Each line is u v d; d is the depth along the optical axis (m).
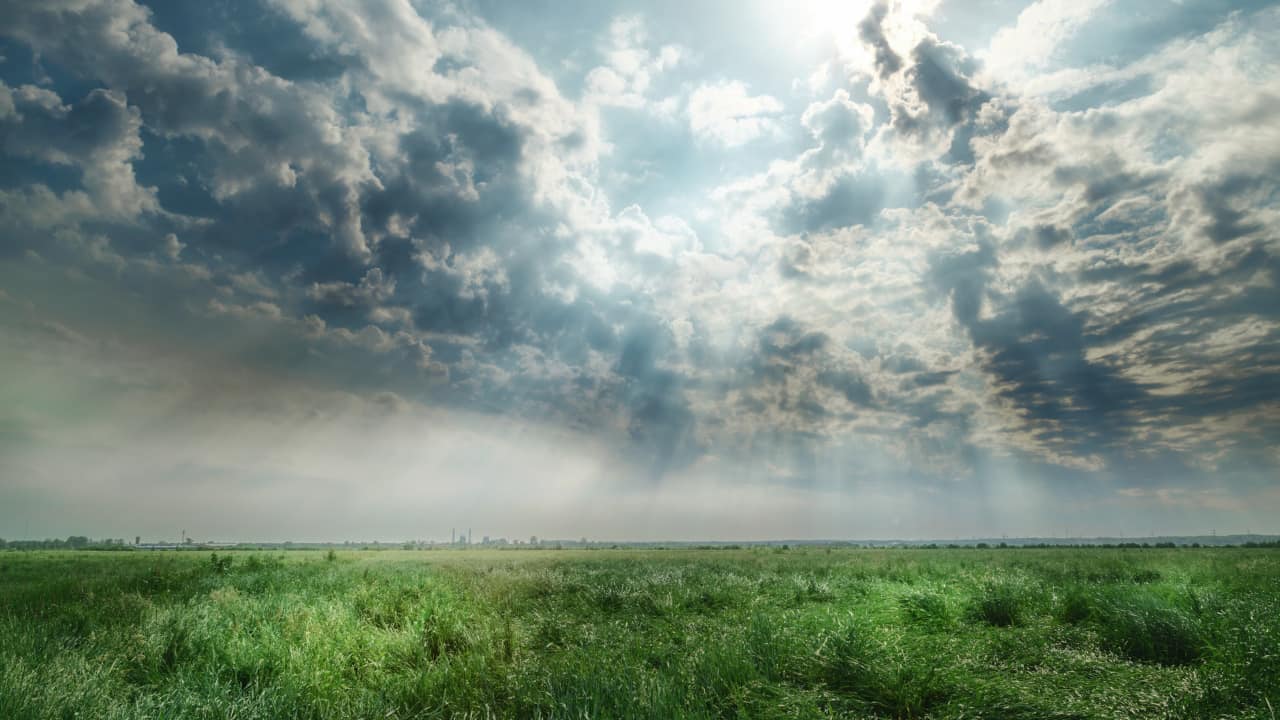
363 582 14.95
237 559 33.09
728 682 5.40
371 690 5.73
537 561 34.00
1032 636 7.61
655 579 15.69
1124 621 7.57
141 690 5.66
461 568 23.30
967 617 9.70
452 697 5.41
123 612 9.37
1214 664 5.50
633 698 4.82
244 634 7.44
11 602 10.92
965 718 4.48
